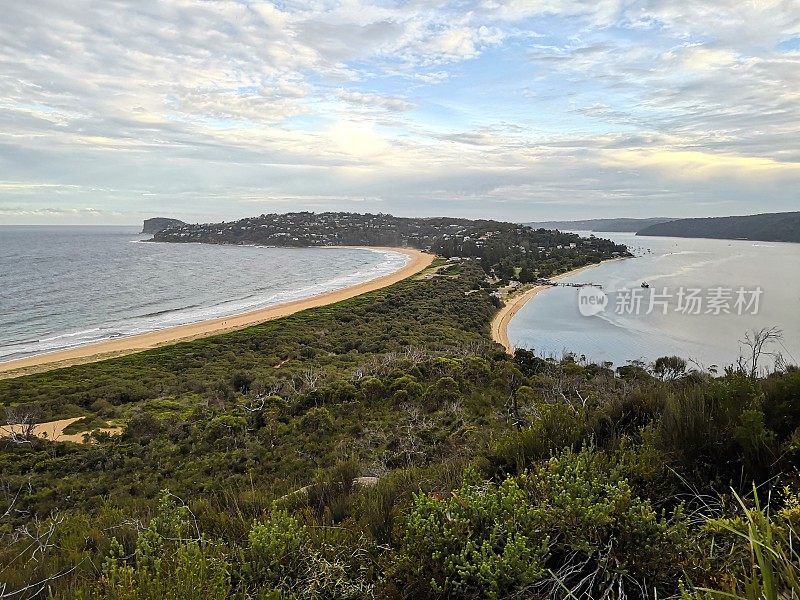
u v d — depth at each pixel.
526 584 1.92
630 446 2.94
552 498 2.27
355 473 4.62
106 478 13.73
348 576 2.42
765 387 3.27
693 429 2.80
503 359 24.86
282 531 2.64
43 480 13.80
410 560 2.16
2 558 3.80
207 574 2.26
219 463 13.17
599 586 1.90
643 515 1.98
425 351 28.16
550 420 3.54
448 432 10.08
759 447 2.55
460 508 2.36
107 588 2.20
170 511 3.48
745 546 1.72
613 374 19.08
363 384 18.50
